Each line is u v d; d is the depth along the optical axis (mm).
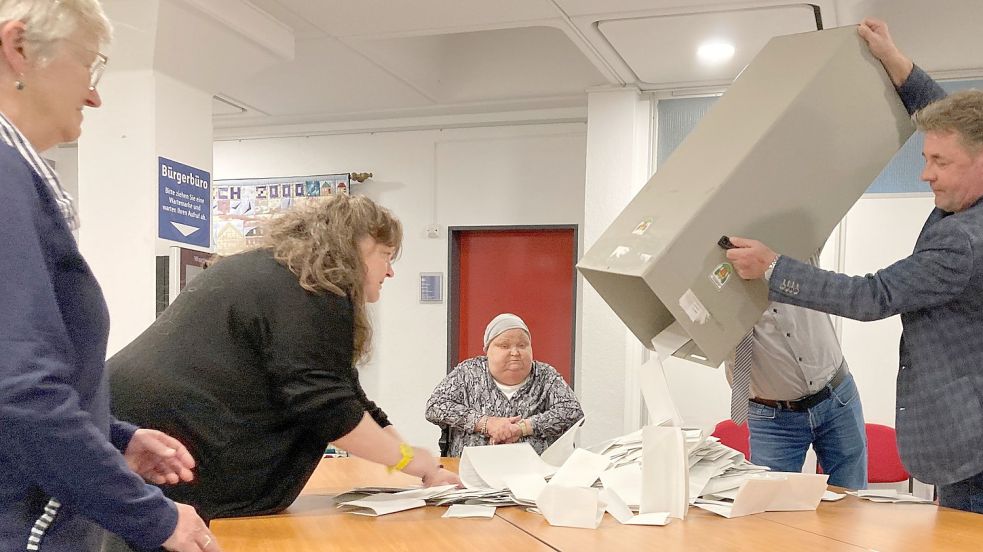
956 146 1573
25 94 931
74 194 4758
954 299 1604
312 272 1487
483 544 1314
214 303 1471
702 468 1737
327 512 1577
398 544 1315
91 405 965
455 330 4938
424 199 4941
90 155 2850
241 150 5305
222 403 1459
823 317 2453
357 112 4797
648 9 3012
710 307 1513
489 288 4945
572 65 4117
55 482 836
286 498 1566
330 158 5121
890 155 1714
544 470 1837
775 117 1573
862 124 1660
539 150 4730
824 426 2457
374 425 1588
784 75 1679
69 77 954
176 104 2924
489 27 3303
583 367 4086
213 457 1463
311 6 3088
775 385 2443
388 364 4992
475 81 4371
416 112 4797
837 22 3109
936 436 1627
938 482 1632
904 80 1688
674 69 3732
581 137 4652
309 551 1271
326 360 1480
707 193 1530
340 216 1550
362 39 3490
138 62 2803
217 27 2939
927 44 3301
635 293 1726
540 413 2934
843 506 1677
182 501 1448
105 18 1006
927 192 3629
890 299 1571
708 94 4004
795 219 1601
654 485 1554
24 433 789
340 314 1499
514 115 4738
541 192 4734
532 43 4223
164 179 2857
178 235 2934
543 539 1353
